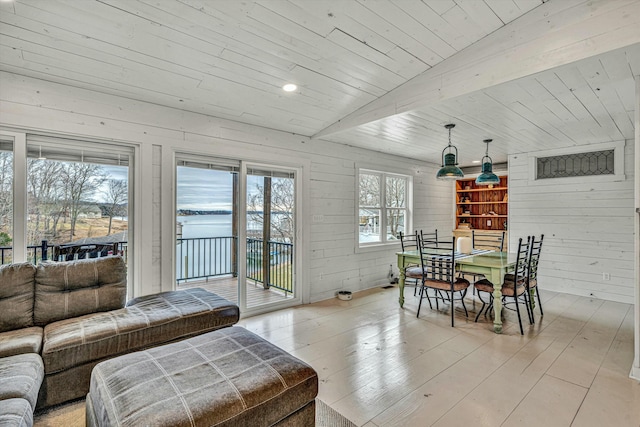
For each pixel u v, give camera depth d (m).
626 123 3.73
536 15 2.22
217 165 3.66
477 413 2.03
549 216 5.22
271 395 1.59
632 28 1.87
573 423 1.93
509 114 3.35
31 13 1.91
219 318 2.67
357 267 5.09
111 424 1.35
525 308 4.23
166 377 1.61
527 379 2.43
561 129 3.98
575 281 4.98
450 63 2.70
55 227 2.80
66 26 2.03
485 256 4.00
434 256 3.96
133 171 3.11
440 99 2.77
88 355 2.05
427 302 4.46
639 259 2.42
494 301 3.38
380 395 2.22
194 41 2.25
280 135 4.11
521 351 2.91
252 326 3.54
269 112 3.52
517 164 5.54
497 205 6.69
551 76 2.43
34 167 2.69
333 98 3.29
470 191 6.93
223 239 5.89
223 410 1.43
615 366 2.63
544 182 5.27
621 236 4.60
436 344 3.06
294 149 4.25
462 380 2.41
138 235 3.09
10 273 2.29
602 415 2.01
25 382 1.60
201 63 2.52
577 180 4.96
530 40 2.25
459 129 3.93
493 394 2.23
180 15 2.00
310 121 3.85
